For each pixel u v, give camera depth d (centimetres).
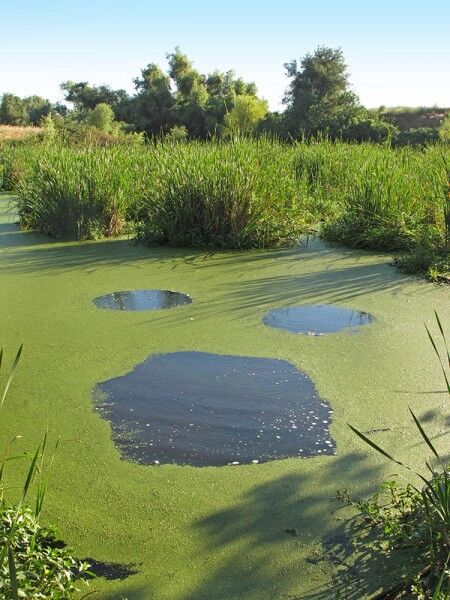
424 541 239
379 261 705
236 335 480
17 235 890
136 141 1656
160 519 273
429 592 217
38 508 238
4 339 480
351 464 309
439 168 812
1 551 211
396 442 327
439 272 633
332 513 272
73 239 852
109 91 5525
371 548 249
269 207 812
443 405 365
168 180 822
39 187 923
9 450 328
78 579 235
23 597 204
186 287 610
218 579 238
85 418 360
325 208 966
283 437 336
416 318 508
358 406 367
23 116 5694
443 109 3291
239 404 373
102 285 620
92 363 434
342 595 227
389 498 280
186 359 438
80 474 307
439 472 296
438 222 754
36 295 589
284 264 699
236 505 281
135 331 492
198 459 318
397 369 415
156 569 244
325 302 555
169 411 366
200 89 3316
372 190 808
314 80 3434
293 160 1120
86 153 959
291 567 243
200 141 1158
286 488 292
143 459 319
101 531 266
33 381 408
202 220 807
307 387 393
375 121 2130
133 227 874
